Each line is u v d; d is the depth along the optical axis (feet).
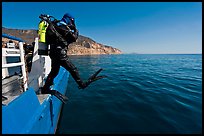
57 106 15.71
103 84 34.12
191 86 31.48
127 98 24.07
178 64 92.32
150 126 15.66
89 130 15.20
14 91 11.38
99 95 26.20
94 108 20.51
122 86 31.96
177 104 21.06
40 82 13.80
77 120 17.26
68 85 34.91
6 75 12.05
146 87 30.73
